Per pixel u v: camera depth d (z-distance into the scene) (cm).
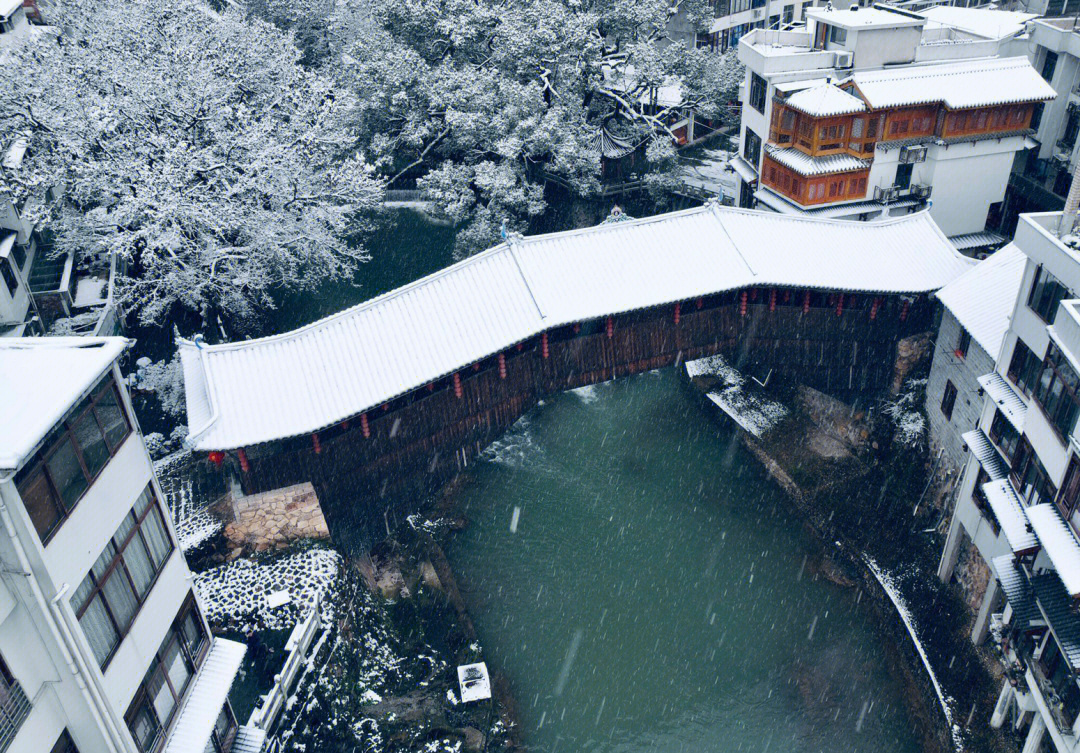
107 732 1819
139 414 4100
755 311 3969
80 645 1702
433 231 6197
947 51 4959
